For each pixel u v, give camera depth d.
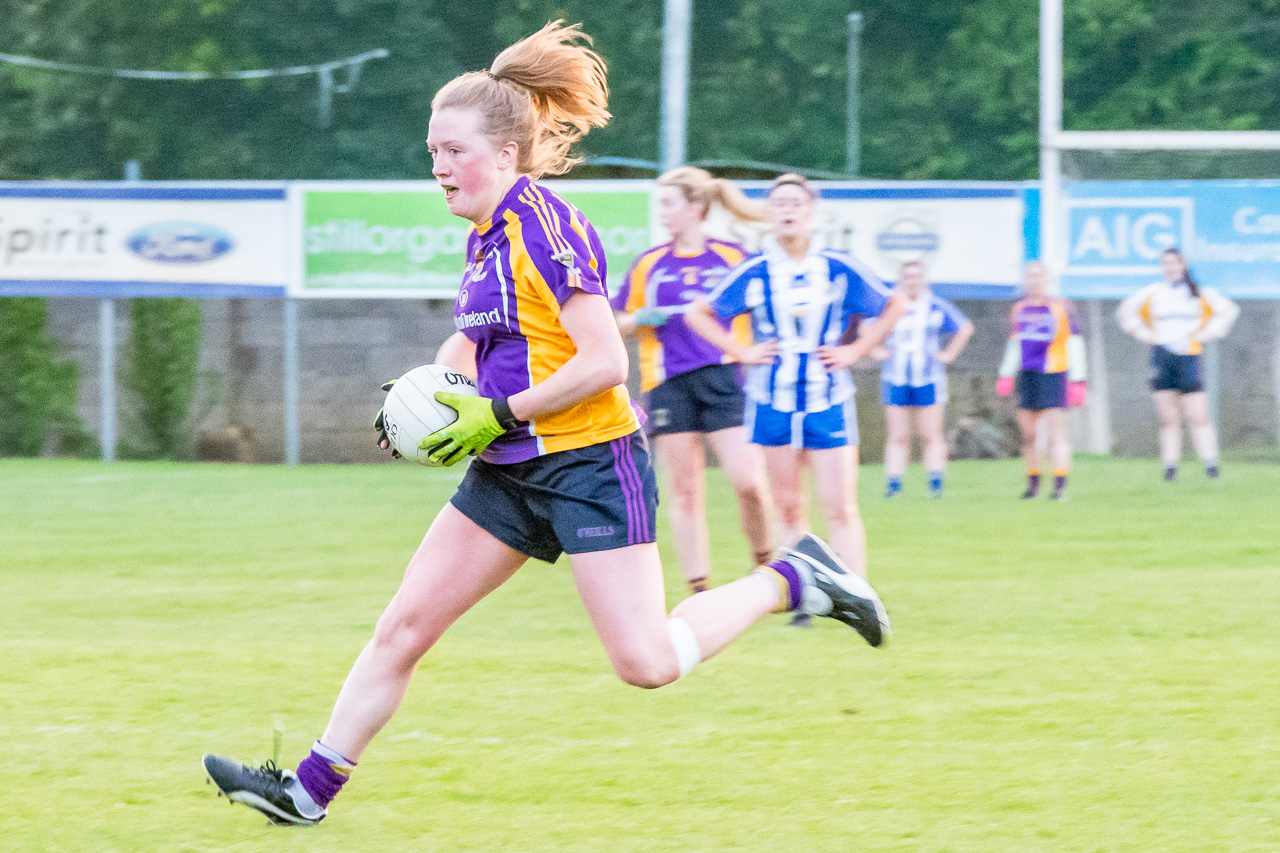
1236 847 12.05
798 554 13.95
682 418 24.95
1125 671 18.98
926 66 95.75
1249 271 53.75
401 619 12.74
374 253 55.72
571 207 12.37
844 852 12.04
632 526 12.43
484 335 12.52
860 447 62.03
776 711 16.95
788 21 95.81
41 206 56.19
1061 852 11.97
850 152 93.75
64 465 56.91
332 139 89.38
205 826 12.89
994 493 45.34
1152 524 36.34
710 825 12.80
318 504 41.97
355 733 12.82
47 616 23.95
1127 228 53.94
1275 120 93.31
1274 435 61.91
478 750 15.32
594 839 12.47
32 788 14.05
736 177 72.88
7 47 88.62
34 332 64.94
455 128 12.23
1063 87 94.38
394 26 89.50
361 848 12.28
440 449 12.34
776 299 22.58
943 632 21.95
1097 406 63.09
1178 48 93.50
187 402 63.97
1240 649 20.47
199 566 29.94
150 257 56.16
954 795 13.60
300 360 63.66
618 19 91.31
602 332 12.12
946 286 54.09
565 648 21.02
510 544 12.62
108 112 88.88
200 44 89.06
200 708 17.34
